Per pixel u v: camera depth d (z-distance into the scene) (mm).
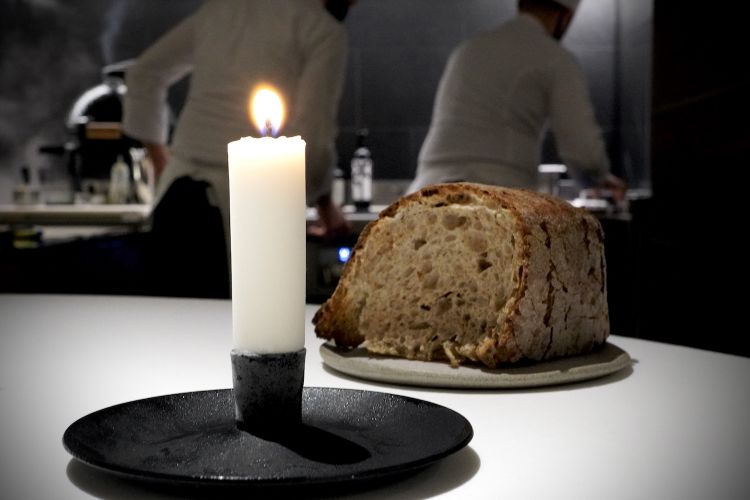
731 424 613
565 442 566
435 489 470
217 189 2363
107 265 2641
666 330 2568
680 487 477
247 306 521
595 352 827
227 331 990
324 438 510
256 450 485
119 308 1172
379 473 439
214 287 2361
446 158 2621
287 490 450
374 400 584
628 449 551
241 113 2375
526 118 2607
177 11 4422
